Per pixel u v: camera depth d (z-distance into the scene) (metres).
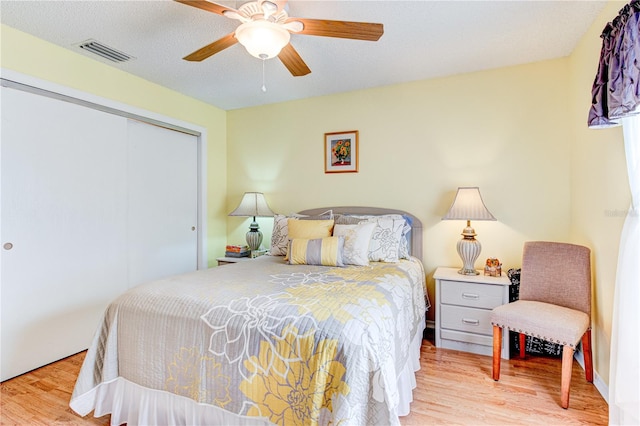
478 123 2.89
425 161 3.09
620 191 1.77
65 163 2.48
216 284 1.84
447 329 2.58
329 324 1.34
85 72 2.61
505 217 2.81
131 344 1.65
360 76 3.00
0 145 2.14
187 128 3.53
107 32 2.26
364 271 2.23
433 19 2.07
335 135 3.46
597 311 2.06
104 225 2.76
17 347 2.22
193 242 3.69
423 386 2.02
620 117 1.49
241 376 1.41
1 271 2.15
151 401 1.59
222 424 1.45
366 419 1.25
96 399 1.69
